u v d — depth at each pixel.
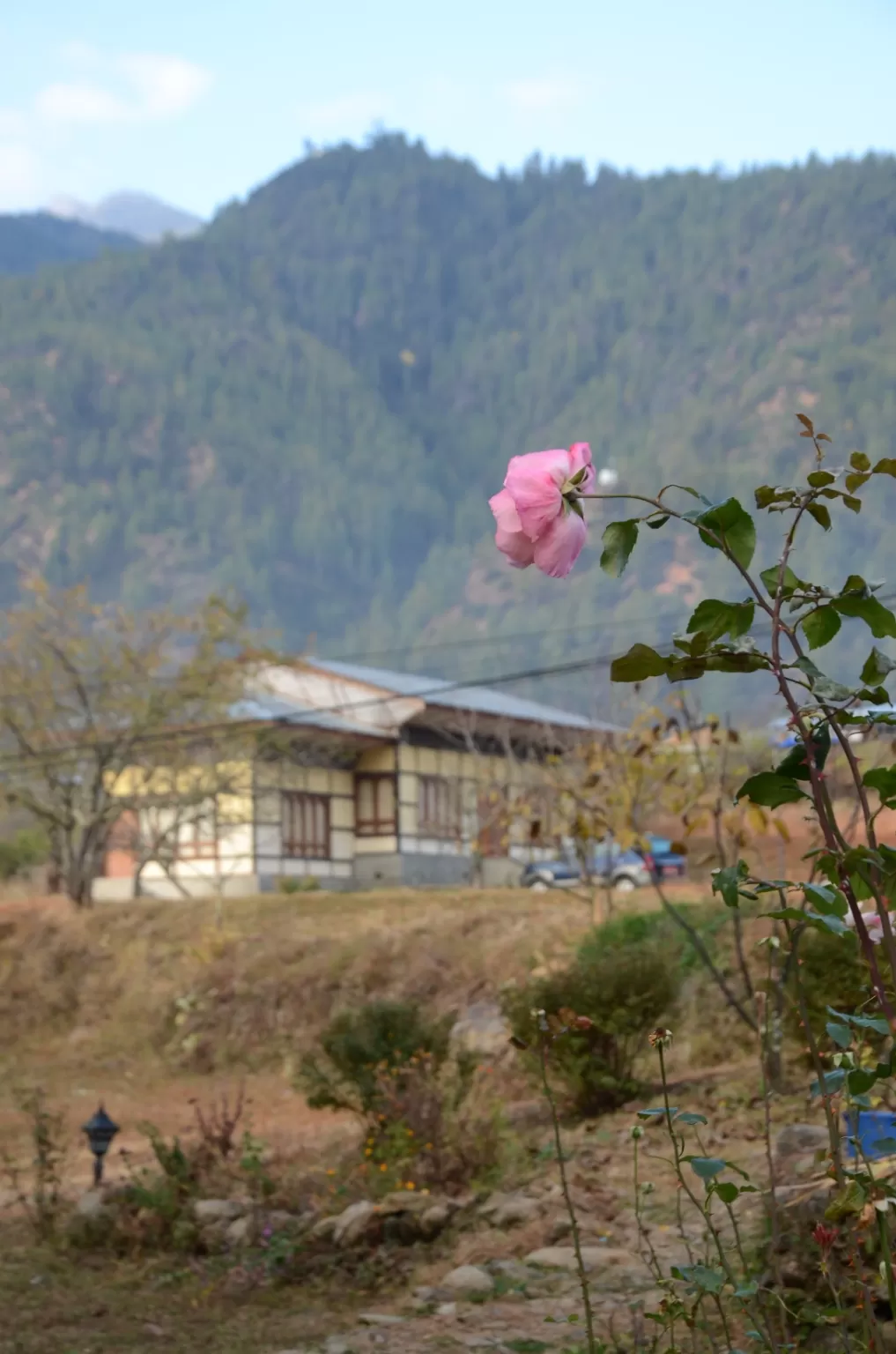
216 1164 11.37
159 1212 10.12
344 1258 9.01
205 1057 24.72
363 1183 10.49
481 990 22.67
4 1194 12.91
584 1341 6.24
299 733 40.69
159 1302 8.53
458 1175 10.58
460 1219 9.30
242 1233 9.55
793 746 2.72
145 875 42.31
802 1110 10.41
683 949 16.14
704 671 2.64
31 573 34.38
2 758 33.75
